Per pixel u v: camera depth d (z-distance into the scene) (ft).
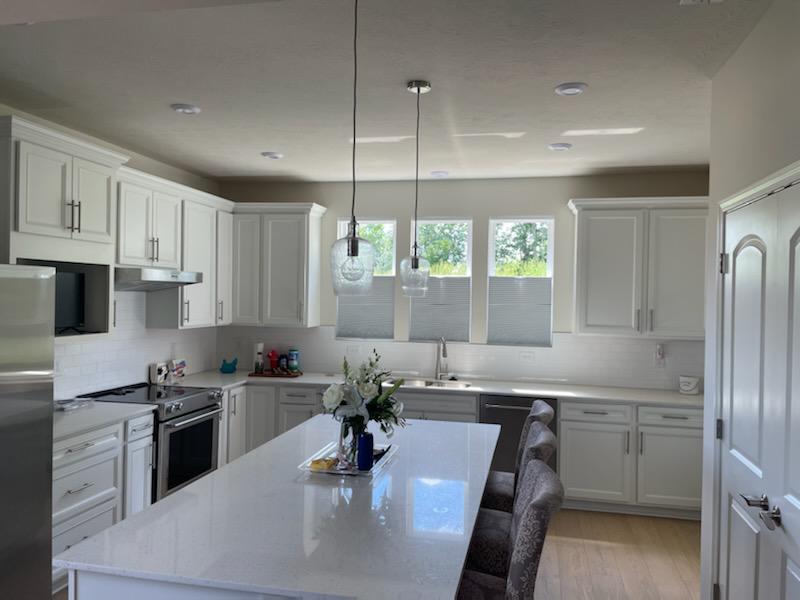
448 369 17.38
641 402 14.32
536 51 8.35
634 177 16.35
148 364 15.33
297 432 10.70
